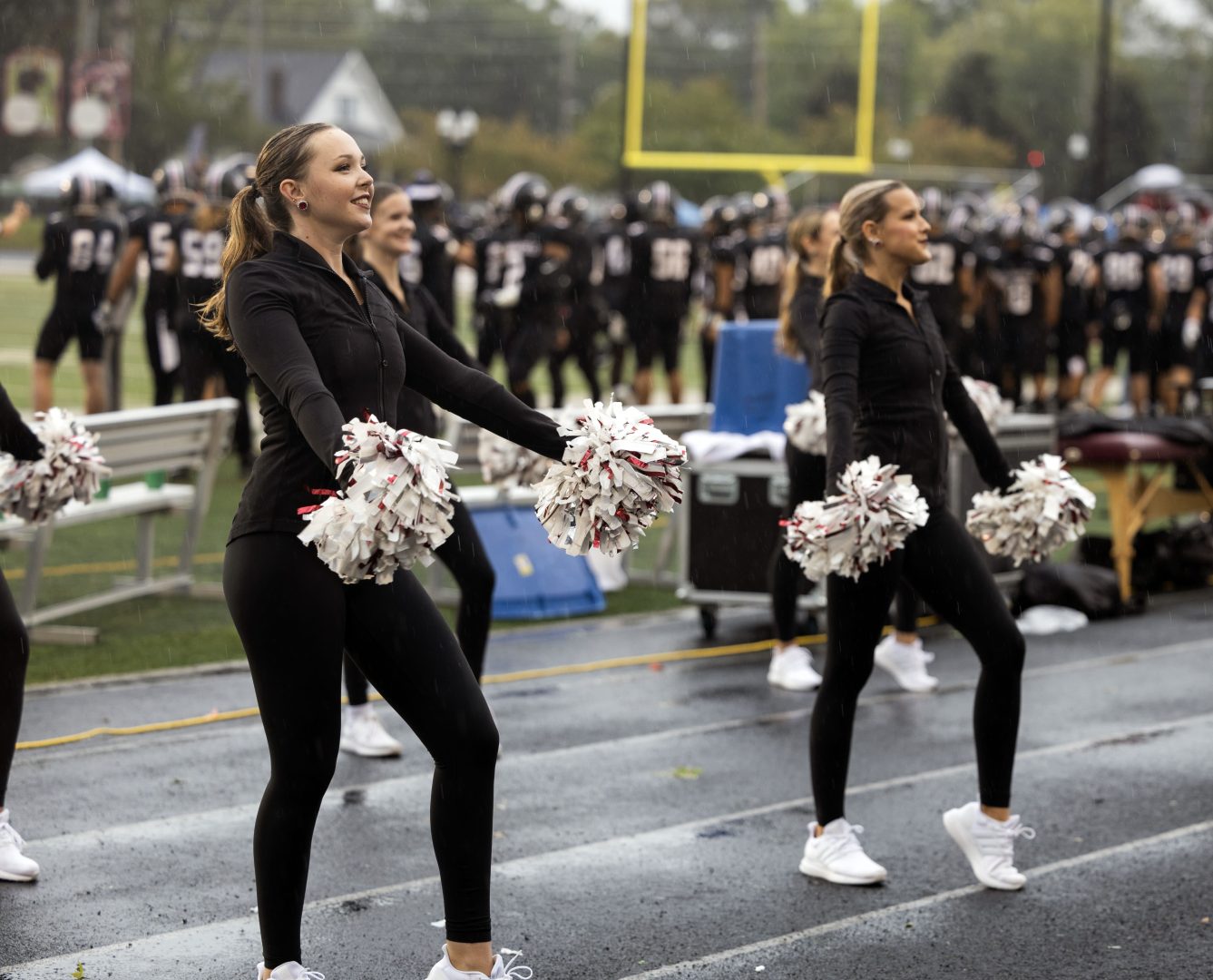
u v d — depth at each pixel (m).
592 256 19.83
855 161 40.69
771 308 21.33
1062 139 95.25
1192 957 5.33
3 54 61.34
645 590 12.29
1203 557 12.73
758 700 8.93
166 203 16.61
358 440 3.91
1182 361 22.70
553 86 109.94
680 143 40.19
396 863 6.20
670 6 40.38
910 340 5.89
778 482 10.27
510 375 19.33
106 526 14.28
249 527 4.38
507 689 9.15
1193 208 22.92
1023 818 6.82
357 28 111.19
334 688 4.39
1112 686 9.34
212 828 6.59
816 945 5.41
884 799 7.07
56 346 16.78
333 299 4.44
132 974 5.12
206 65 87.56
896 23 100.00
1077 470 12.10
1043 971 5.21
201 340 16.25
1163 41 105.38
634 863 6.23
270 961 4.46
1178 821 6.79
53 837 6.46
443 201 16.41
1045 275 22.92
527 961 5.26
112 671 9.22
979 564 5.81
